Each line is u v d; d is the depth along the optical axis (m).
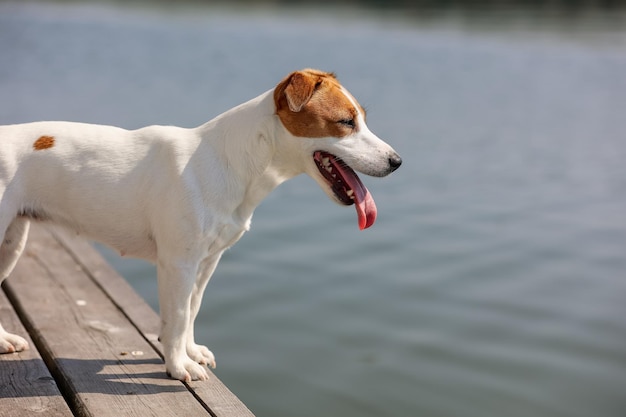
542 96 15.82
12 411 2.96
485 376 5.23
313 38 25.25
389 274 6.78
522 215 8.50
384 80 17.22
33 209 3.32
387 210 8.70
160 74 17.02
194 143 3.27
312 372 5.23
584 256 7.27
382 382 5.13
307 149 3.28
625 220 8.32
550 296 6.39
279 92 3.23
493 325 5.89
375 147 3.32
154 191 3.23
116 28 27.97
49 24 29.11
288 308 6.12
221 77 16.62
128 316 3.99
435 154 11.02
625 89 16.72
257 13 36.00
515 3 41.66
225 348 5.53
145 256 3.46
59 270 4.67
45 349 3.58
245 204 3.34
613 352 5.52
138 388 3.19
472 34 26.39
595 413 4.77
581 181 9.84
